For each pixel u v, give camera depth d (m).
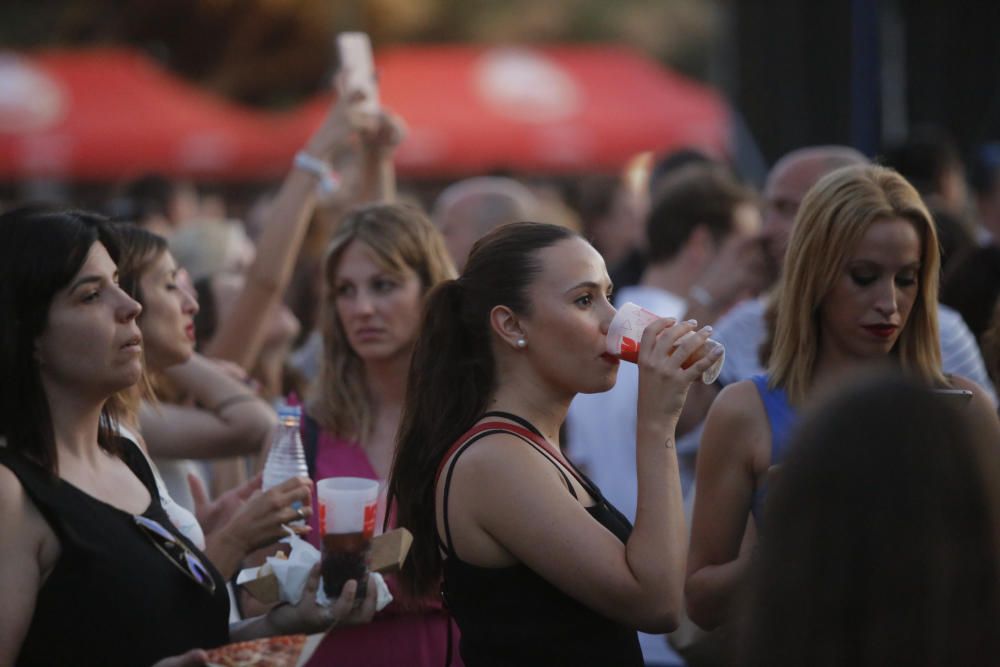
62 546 5.43
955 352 8.66
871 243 6.81
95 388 5.79
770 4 20.02
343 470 8.14
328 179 10.23
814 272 6.92
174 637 5.60
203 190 36.03
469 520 5.70
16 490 5.35
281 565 6.07
